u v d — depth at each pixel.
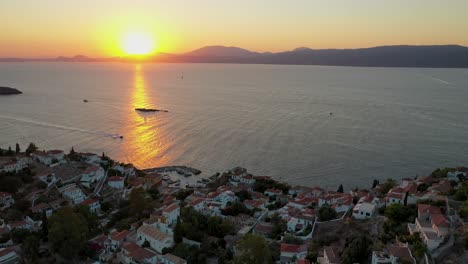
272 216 130.12
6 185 143.50
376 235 96.25
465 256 74.38
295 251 97.50
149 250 101.38
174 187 178.88
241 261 89.31
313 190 161.50
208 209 139.88
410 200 113.56
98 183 166.50
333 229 112.50
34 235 108.00
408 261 74.88
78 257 102.44
